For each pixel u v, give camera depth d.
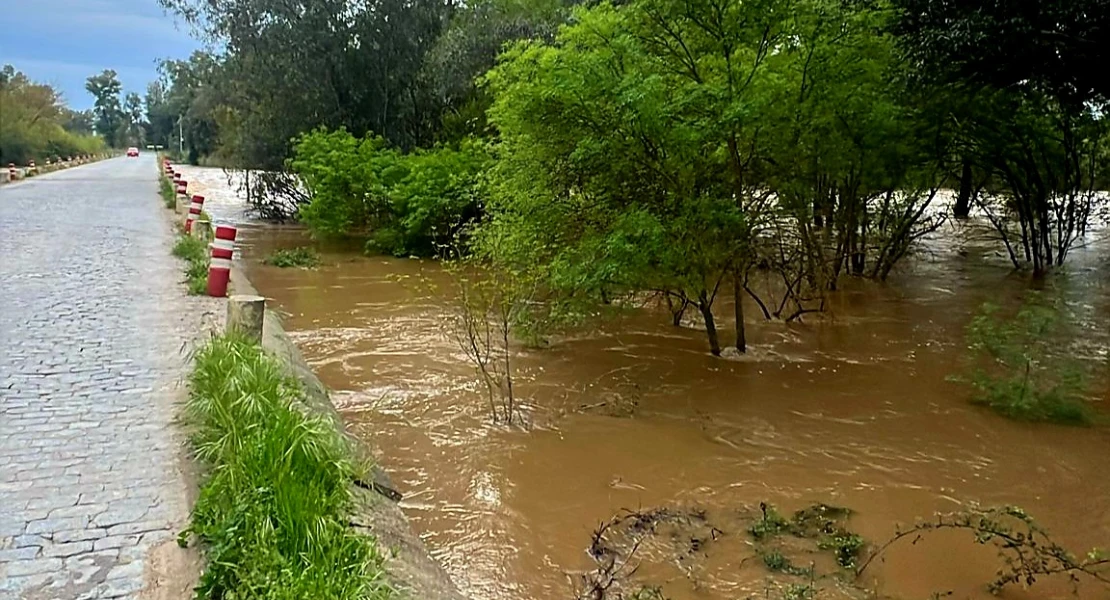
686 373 8.86
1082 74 9.23
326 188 18.98
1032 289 14.58
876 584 4.48
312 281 14.68
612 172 8.62
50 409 5.18
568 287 8.77
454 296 12.93
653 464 6.29
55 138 48.97
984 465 6.26
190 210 15.10
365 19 23.45
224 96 26.05
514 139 9.50
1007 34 8.33
